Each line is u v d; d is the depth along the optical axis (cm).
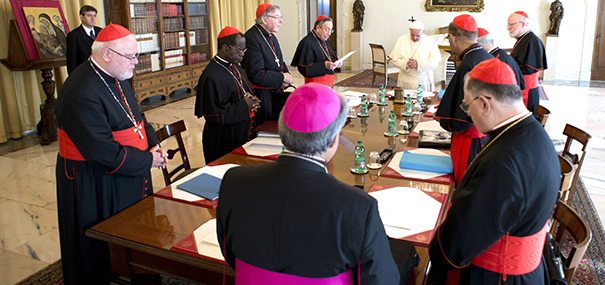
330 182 112
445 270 153
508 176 136
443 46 973
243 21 971
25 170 459
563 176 229
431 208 188
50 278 275
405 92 442
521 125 143
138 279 184
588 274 263
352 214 108
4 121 560
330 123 112
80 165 219
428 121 329
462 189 148
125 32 218
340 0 1146
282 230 111
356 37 1130
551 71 980
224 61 318
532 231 142
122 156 215
